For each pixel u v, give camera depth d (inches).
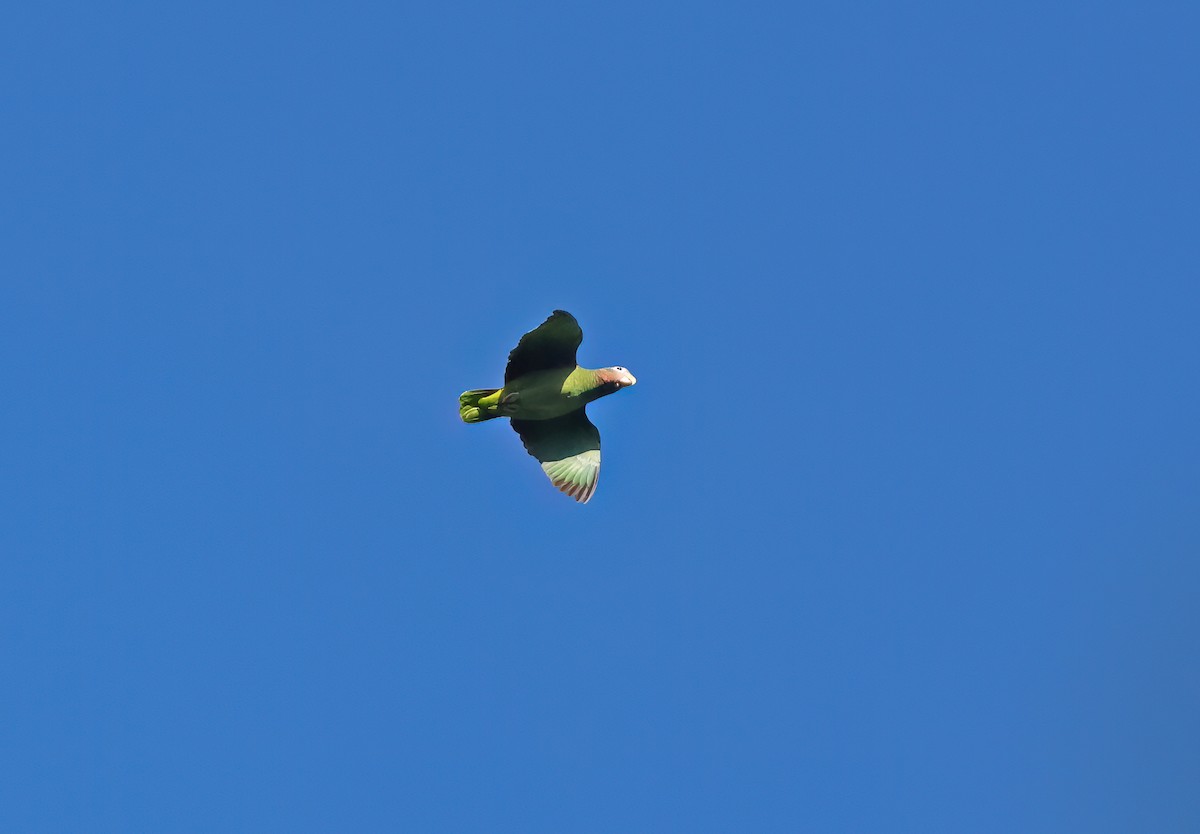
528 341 740.7
